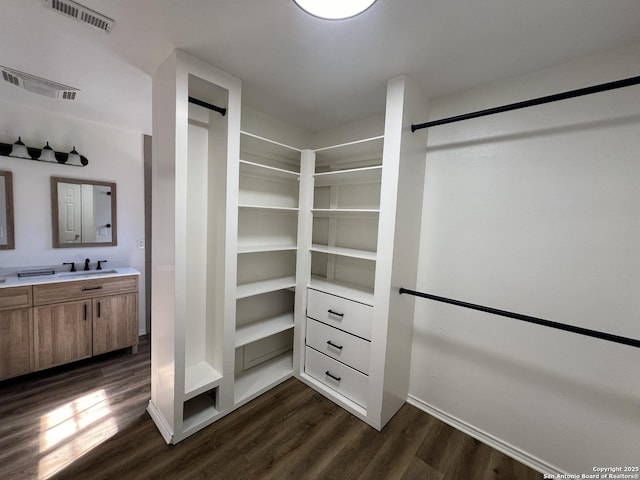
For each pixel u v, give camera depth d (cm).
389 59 157
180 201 157
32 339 226
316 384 229
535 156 161
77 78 190
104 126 290
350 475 155
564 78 153
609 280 142
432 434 187
